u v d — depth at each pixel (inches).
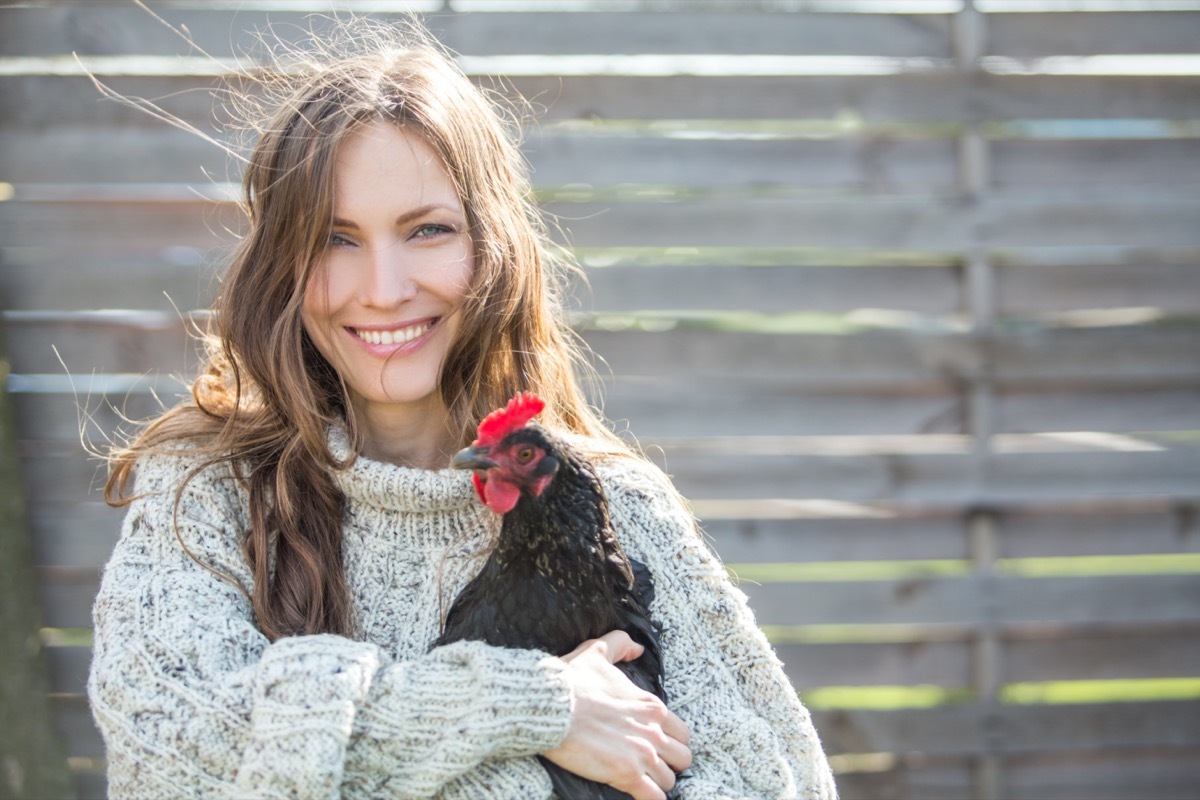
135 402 137.2
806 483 144.8
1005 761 152.4
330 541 71.6
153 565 66.6
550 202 139.6
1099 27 142.8
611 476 77.4
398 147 68.6
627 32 138.2
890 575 151.9
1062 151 145.5
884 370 144.9
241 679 59.1
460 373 76.4
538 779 61.1
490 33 136.4
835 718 149.8
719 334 143.6
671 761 65.2
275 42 132.0
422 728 58.6
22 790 126.3
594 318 143.6
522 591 67.8
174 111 133.9
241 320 72.3
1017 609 148.1
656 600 74.4
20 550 129.2
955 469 146.1
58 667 139.7
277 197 69.6
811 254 147.8
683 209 141.3
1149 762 153.9
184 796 57.6
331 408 76.5
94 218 135.3
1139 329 145.9
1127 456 146.6
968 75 141.9
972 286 145.9
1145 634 151.3
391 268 68.9
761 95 140.9
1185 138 145.5
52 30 131.7
